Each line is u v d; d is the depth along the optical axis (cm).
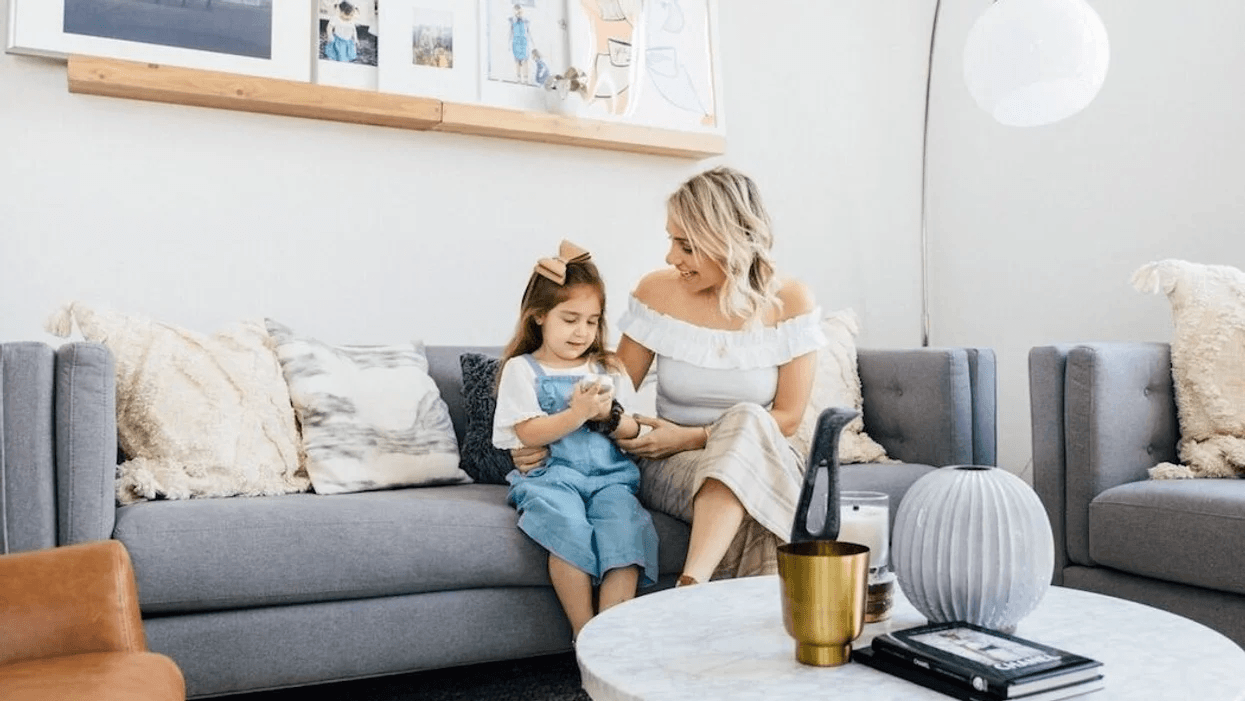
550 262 206
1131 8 289
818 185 341
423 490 214
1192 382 219
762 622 122
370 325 272
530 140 292
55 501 164
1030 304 318
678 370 216
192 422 199
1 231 234
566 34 297
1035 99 242
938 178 353
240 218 257
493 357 239
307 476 214
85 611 121
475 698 197
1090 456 209
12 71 235
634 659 107
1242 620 178
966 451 252
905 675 100
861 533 125
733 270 208
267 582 170
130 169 246
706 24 318
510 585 188
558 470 198
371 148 273
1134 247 287
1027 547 111
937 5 324
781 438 186
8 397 160
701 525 175
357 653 177
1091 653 106
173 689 111
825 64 343
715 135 312
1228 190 263
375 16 271
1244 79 260
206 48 250
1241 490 187
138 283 246
